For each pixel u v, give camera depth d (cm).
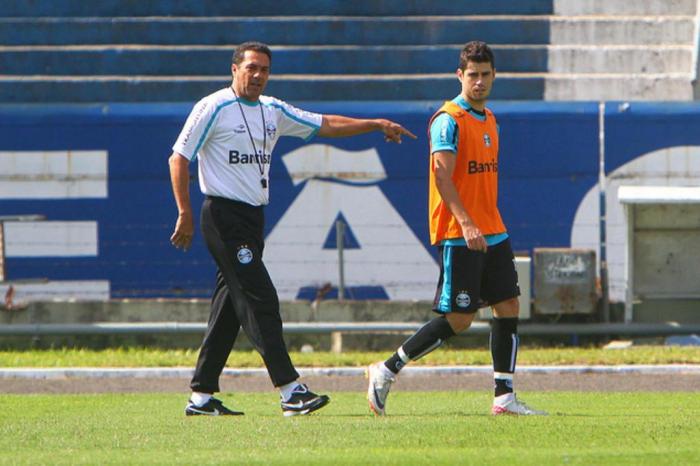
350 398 3650
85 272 5728
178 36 7300
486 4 7419
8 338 5347
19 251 5725
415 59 7125
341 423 2573
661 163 5625
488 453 2053
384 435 2328
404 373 4459
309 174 5672
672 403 3378
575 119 5638
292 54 7125
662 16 7425
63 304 5419
